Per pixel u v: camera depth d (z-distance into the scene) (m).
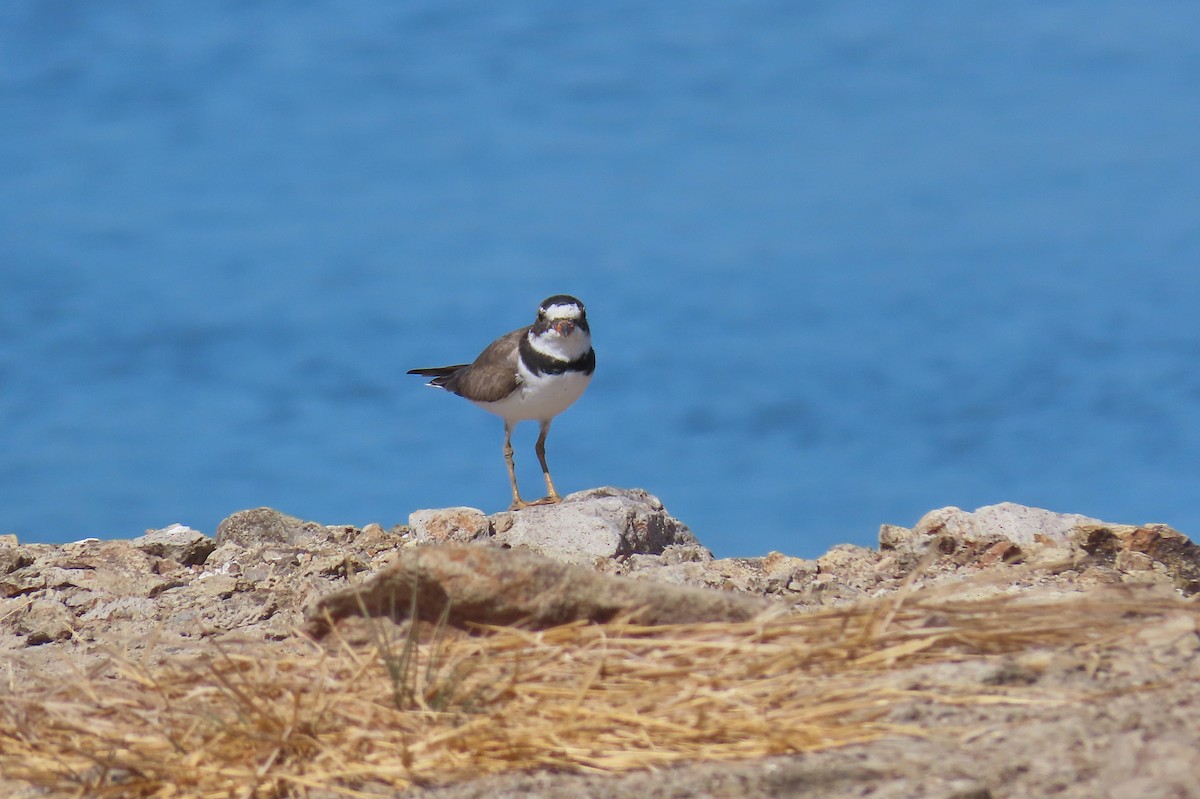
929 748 7.80
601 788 7.78
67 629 13.01
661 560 15.02
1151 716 7.89
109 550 15.80
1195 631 9.09
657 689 8.59
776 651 8.97
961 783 7.29
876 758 7.72
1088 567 13.30
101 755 8.66
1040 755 7.59
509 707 8.62
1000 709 8.23
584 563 14.86
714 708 8.45
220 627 12.97
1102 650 8.97
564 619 9.58
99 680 10.25
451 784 8.02
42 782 8.41
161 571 15.44
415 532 16.12
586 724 8.31
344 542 16.81
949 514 14.67
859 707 8.38
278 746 8.41
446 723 8.48
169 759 8.51
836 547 14.93
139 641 12.44
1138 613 9.52
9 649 12.56
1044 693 8.34
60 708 9.17
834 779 7.57
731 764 7.92
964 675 8.62
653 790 7.68
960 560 13.96
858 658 8.92
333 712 8.70
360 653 9.70
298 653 10.26
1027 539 14.26
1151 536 14.12
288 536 17.08
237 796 8.09
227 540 17.09
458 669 8.88
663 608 9.54
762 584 13.45
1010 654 8.99
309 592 13.74
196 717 8.93
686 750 8.13
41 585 14.65
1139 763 7.35
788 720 8.21
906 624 9.45
